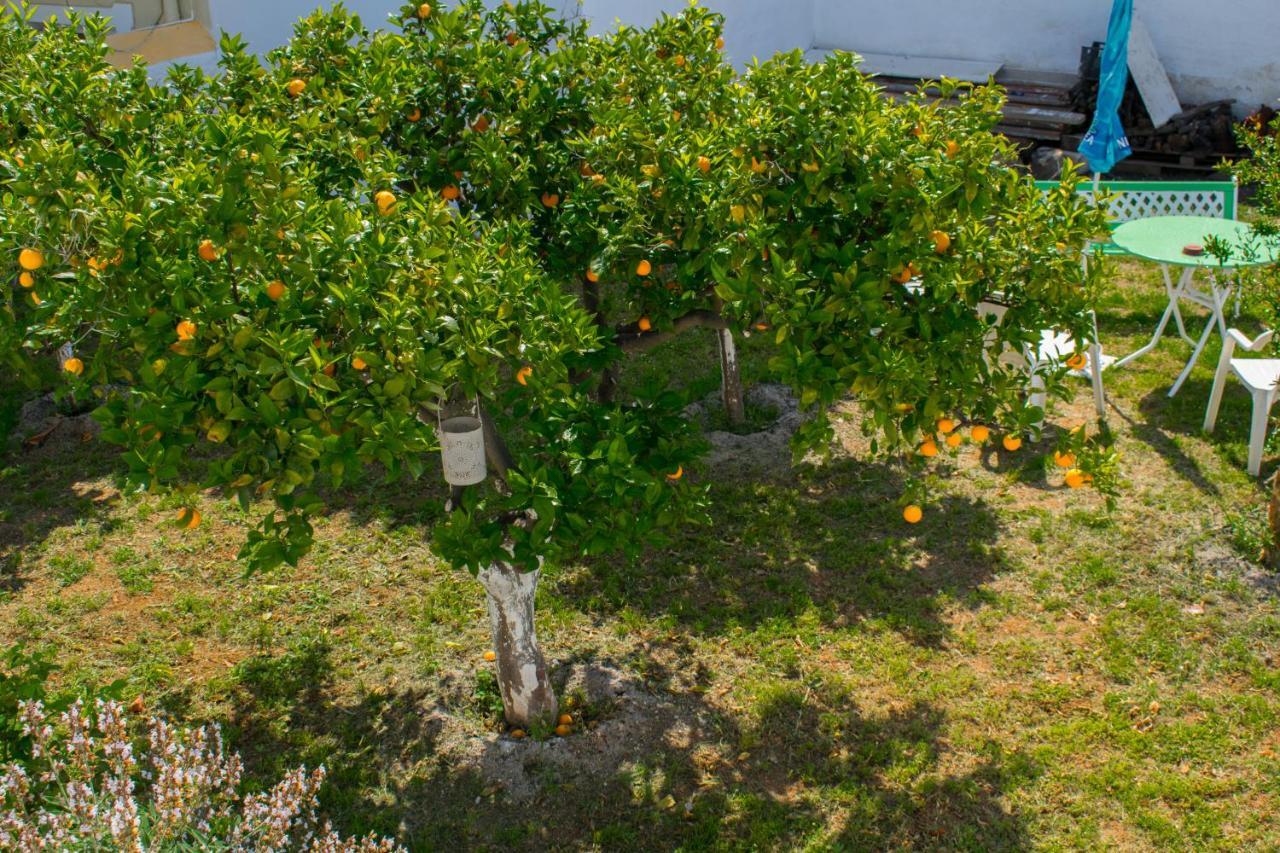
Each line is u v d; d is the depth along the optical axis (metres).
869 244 4.18
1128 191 9.20
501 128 4.96
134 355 3.96
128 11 7.98
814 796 4.73
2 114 4.82
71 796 3.41
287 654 5.65
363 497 6.97
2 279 3.61
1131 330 8.91
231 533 6.66
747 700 5.27
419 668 5.53
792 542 6.45
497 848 4.54
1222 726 5.02
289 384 3.23
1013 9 13.02
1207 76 12.28
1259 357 8.23
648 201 4.43
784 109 4.11
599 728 5.06
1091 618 5.73
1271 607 5.72
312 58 5.51
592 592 6.07
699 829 4.59
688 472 7.12
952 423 4.22
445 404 4.14
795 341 3.89
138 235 3.35
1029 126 12.17
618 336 5.01
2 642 5.73
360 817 4.68
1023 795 4.71
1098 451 4.33
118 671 5.53
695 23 5.98
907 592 6.00
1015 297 4.25
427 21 5.47
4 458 7.44
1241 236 7.21
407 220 3.98
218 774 3.97
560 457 4.14
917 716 5.14
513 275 3.75
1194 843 4.46
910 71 13.28
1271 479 6.82
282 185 3.60
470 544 3.90
